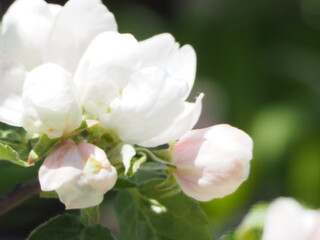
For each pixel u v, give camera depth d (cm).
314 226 35
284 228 35
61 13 38
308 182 63
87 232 38
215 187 37
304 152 64
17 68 38
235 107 65
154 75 37
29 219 61
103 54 37
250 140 37
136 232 40
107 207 60
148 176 40
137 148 37
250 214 44
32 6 39
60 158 36
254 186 62
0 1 59
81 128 36
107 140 37
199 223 39
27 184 39
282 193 63
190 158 37
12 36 38
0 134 38
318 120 65
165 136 37
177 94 37
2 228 61
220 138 37
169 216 39
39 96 36
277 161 63
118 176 37
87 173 35
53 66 36
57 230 38
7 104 38
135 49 37
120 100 37
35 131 36
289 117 64
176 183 38
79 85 37
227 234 44
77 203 35
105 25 38
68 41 38
